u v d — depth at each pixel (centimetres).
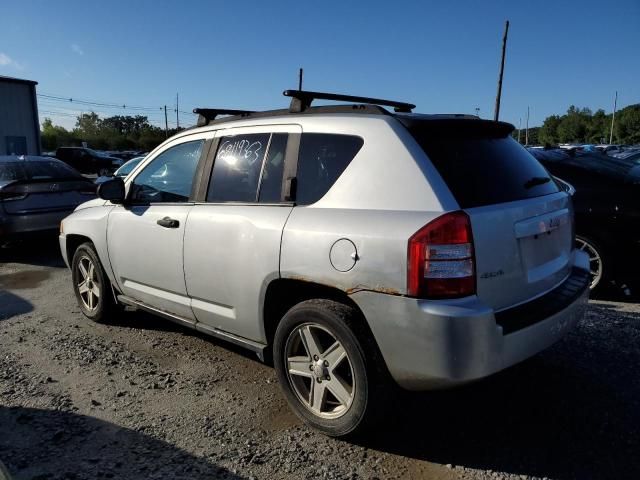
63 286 672
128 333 499
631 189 565
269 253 331
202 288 386
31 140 2564
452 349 267
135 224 444
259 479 284
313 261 307
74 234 527
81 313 560
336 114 338
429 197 281
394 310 278
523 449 311
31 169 873
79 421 341
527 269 307
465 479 285
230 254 359
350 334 296
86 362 432
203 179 399
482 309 271
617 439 319
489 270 281
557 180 448
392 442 317
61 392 381
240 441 319
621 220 561
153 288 441
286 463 297
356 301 291
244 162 375
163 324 523
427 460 301
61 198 839
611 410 352
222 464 296
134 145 8081
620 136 9119
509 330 281
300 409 334
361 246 288
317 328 318
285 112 371
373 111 323
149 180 451
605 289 605
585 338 463
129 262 456
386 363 290
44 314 558
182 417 346
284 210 335
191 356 445
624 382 388
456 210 276
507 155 340
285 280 329
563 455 305
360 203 302
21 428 333
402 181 292
